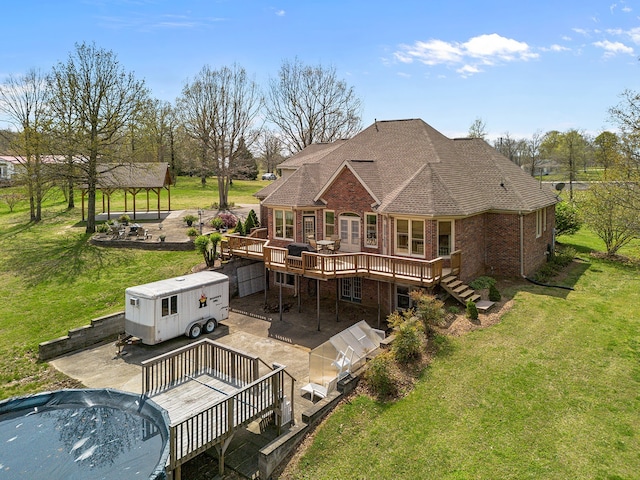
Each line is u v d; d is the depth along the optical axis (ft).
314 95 188.24
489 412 39.65
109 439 35.60
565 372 45.24
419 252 67.00
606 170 89.86
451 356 48.62
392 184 74.33
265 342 60.75
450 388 43.21
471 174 82.38
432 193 66.69
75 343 58.18
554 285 72.23
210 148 165.68
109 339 61.67
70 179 110.22
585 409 39.50
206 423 34.14
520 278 75.05
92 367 53.21
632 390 41.91
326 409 41.57
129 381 48.85
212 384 42.68
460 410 40.11
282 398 40.27
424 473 33.65
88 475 31.40
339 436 38.47
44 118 106.83
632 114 66.23
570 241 114.52
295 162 107.76
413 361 47.67
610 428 36.99
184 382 43.11
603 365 46.44
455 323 56.54
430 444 36.40
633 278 77.61
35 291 76.18
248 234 102.78
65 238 107.76
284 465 36.17
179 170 281.54
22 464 32.73
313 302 77.71
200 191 225.56
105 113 111.04
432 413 39.99
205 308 63.26
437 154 78.95
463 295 62.13
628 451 34.40
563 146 219.82
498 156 90.68
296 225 79.10
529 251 77.97
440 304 54.49
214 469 36.06
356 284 75.36
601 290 70.44
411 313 56.80
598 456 34.04
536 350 49.62
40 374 51.70
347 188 75.05
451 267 65.72
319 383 46.65
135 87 114.52
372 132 94.07
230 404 35.06
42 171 109.60
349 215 75.46
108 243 99.76
